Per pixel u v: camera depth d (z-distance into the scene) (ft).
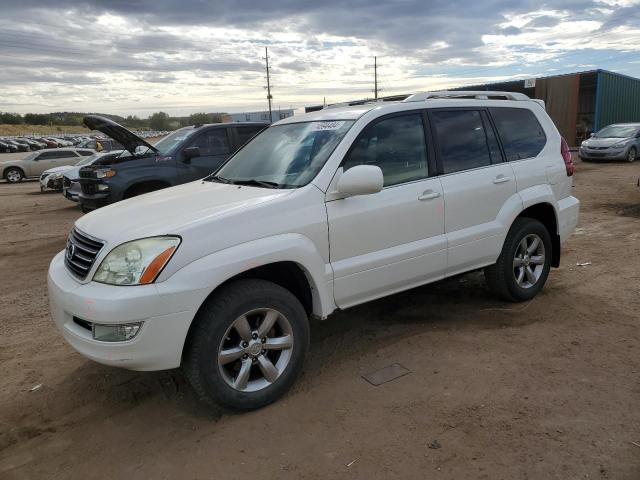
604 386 11.43
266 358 11.26
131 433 10.66
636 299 16.61
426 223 13.58
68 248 11.90
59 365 13.79
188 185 14.64
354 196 12.34
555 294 17.31
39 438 10.64
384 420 10.50
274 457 9.56
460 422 10.28
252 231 10.80
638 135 67.67
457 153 14.62
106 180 28.04
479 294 17.54
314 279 11.62
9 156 147.33
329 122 13.69
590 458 9.07
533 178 16.14
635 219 29.94
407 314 16.17
